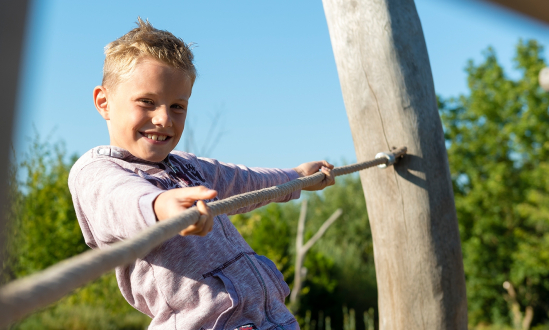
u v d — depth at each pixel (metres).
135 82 1.47
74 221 9.73
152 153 1.50
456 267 2.21
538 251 19.56
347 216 22.47
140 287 1.46
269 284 1.57
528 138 21.27
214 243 1.53
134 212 1.17
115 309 10.09
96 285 10.12
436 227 2.19
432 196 2.18
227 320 1.41
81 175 1.42
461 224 21.41
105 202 1.27
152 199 1.14
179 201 1.09
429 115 2.20
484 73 22.70
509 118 21.94
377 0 2.21
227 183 1.85
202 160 1.84
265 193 1.45
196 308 1.42
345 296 16.08
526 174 20.84
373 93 2.21
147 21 1.61
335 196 23.00
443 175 2.21
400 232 2.21
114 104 1.51
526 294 20.70
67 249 9.48
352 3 2.24
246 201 1.32
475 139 22.09
